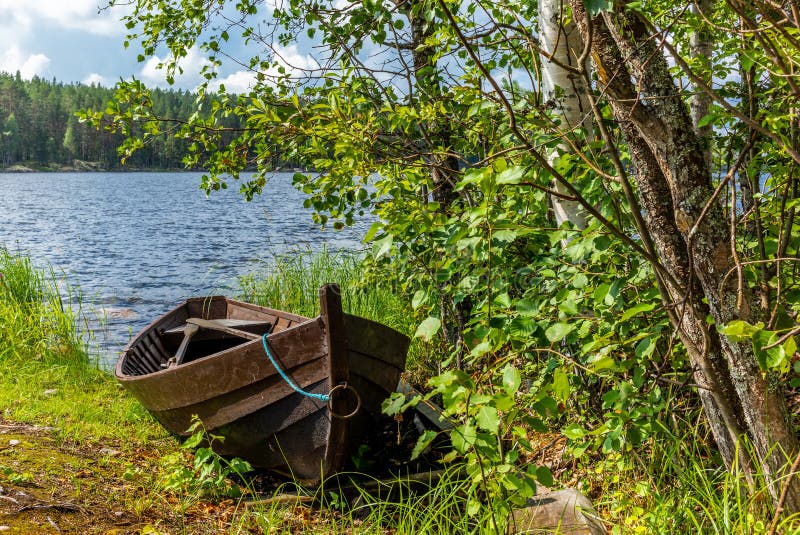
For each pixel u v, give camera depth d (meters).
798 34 2.86
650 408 3.54
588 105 4.58
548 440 5.61
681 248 3.49
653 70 3.17
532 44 3.00
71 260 23.48
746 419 3.36
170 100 172.12
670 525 3.77
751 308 3.21
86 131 165.25
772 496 3.25
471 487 3.74
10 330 9.05
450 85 5.51
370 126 4.68
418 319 7.82
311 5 5.91
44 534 3.72
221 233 32.59
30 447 5.17
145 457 5.68
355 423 5.50
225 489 5.11
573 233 3.79
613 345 3.26
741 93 3.85
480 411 2.94
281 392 5.21
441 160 5.80
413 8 4.86
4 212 44.97
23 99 169.38
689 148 3.20
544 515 4.20
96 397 7.59
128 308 15.44
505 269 4.56
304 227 34.19
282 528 4.59
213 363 5.27
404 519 4.29
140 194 74.69
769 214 3.90
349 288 9.48
